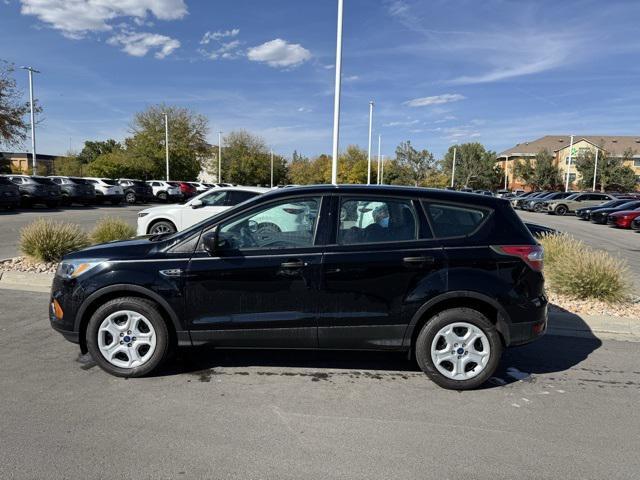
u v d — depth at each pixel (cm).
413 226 418
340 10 1645
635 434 347
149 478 281
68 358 465
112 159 5194
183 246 418
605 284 693
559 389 425
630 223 2303
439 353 412
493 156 7819
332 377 438
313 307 409
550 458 313
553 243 855
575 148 7225
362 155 7044
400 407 382
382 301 407
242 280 408
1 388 397
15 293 714
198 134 6309
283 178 8138
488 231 418
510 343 413
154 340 420
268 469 293
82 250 439
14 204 2248
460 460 308
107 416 354
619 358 507
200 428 340
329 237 414
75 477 280
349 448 319
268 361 473
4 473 282
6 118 2600
